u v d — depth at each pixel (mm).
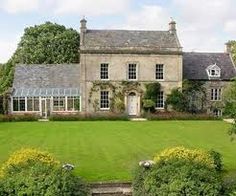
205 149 24000
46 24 67375
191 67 49469
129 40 46625
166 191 12391
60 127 35406
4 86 55000
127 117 42562
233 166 19156
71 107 46281
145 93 46031
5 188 12055
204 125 37312
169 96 46188
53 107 46094
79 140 27438
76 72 49281
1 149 23891
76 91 46406
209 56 51219
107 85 45688
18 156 13828
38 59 63969
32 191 11898
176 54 46219
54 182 12125
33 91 46188
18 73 48406
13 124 38062
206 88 48625
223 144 26094
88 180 16375
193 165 13297
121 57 45625
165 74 46281
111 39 46438
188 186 12320
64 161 20297
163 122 40094
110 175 17281
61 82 47844
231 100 17688
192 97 48438
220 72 49094
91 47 45188
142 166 14352
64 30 67750
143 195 13281
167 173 12914
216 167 17688
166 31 48406
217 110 48656
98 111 45875
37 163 13141
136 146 25125
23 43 66750
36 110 46000
